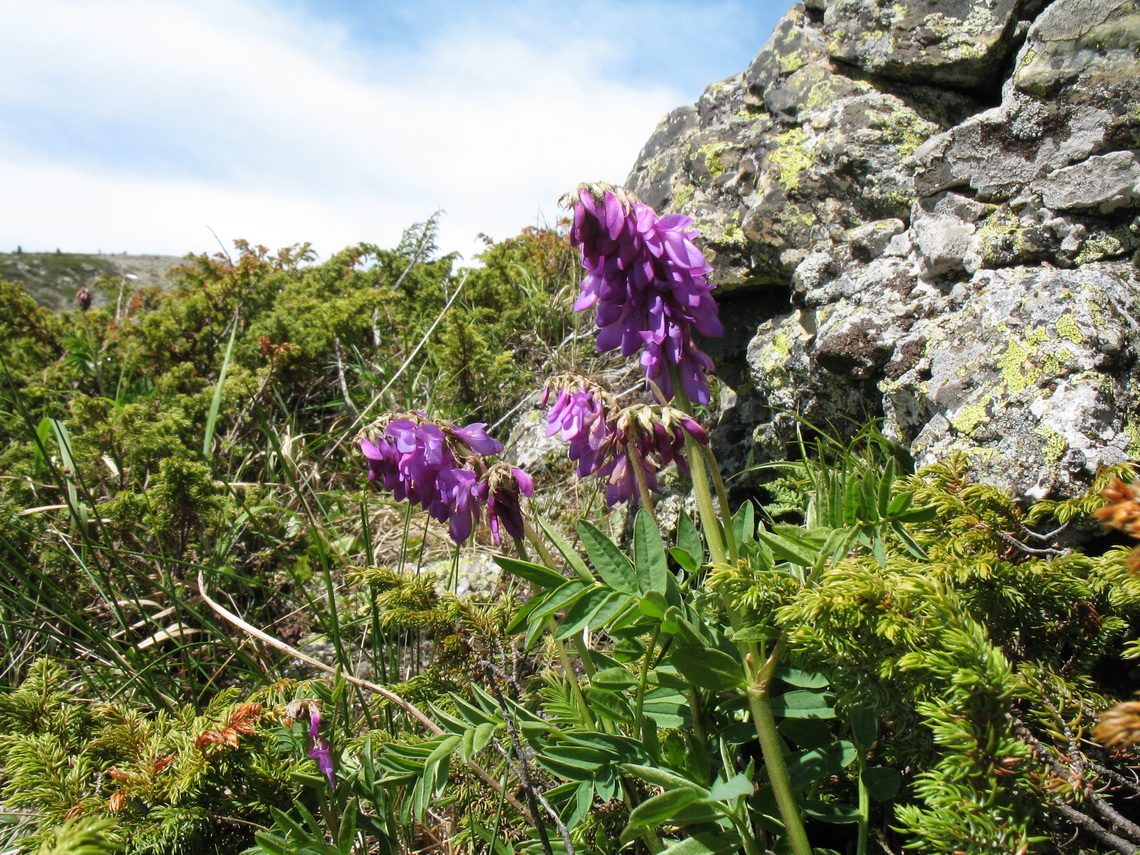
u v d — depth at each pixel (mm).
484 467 247
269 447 510
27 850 221
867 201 366
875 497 184
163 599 397
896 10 371
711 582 185
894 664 167
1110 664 211
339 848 214
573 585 202
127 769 228
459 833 250
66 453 407
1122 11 291
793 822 186
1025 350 259
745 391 411
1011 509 214
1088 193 289
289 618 399
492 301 705
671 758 207
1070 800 162
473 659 254
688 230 213
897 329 314
